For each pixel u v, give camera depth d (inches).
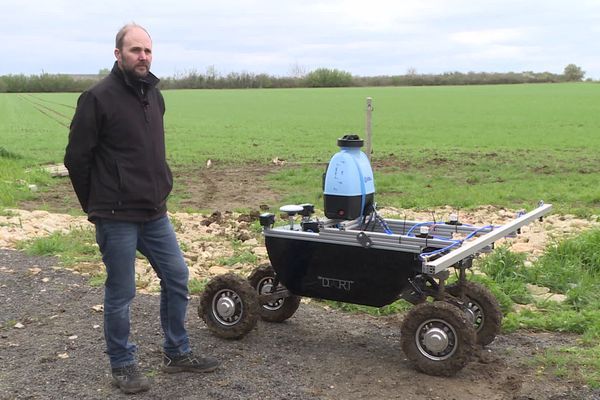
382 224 219.5
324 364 202.7
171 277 189.8
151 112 178.5
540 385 188.4
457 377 192.2
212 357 205.3
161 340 223.0
